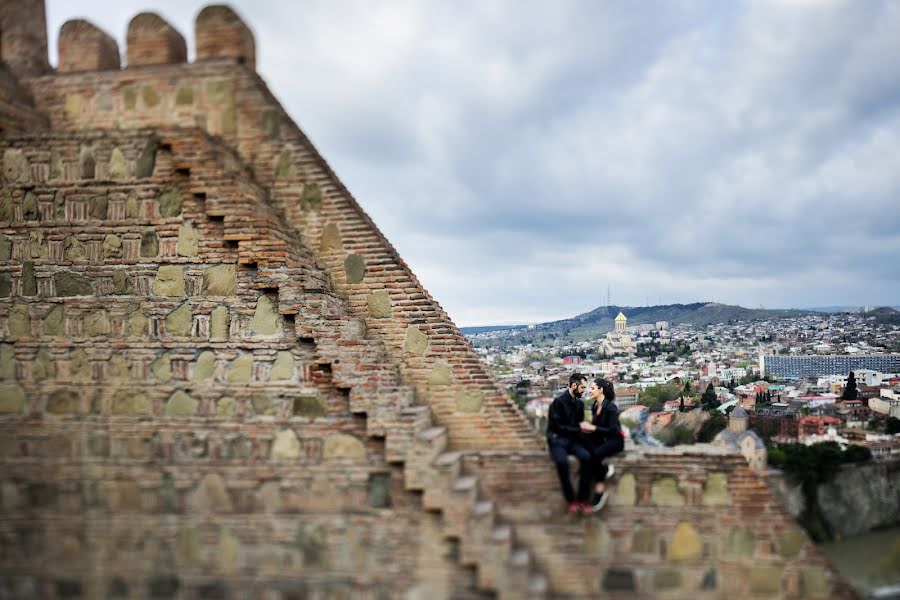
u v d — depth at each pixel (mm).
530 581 6504
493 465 7074
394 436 6609
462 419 7523
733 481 6867
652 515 6883
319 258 7891
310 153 7988
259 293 7152
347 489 6820
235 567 6871
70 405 7215
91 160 7387
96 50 8305
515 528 6957
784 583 6719
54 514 7109
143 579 6980
